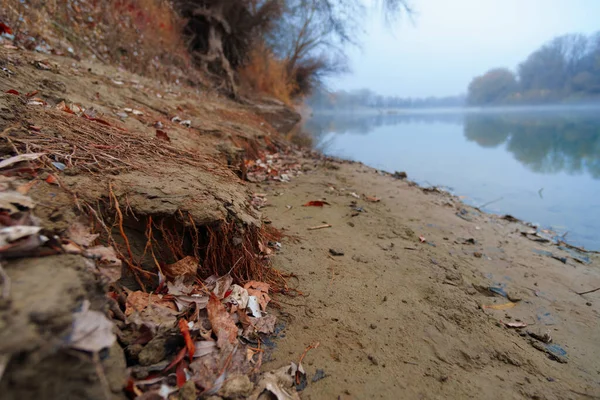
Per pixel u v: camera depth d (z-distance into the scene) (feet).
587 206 18.47
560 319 8.36
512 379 6.24
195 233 6.97
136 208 6.37
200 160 10.22
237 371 5.33
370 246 10.94
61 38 22.09
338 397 5.37
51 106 9.92
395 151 35.27
